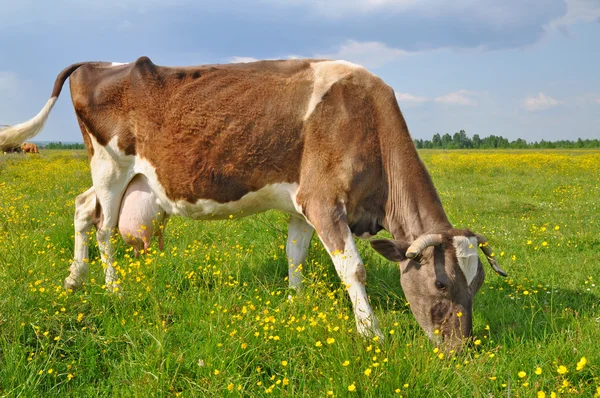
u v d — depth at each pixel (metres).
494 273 5.53
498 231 7.88
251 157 4.38
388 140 4.24
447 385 2.91
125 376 3.10
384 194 4.33
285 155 4.33
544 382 2.96
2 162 18.48
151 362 3.16
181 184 4.60
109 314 3.89
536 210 9.80
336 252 4.07
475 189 13.23
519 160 25.69
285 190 4.43
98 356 3.40
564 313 4.14
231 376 3.01
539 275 5.54
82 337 3.52
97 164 4.91
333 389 2.84
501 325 4.14
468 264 3.63
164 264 4.86
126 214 4.91
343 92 4.27
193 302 4.05
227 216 4.78
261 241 6.35
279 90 4.36
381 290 4.78
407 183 4.19
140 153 4.75
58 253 5.50
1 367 3.15
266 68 4.52
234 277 4.93
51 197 10.14
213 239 6.39
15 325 3.47
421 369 3.00
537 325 3.95
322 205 4.16
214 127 4.44
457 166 20.72
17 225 6.59
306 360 3.29
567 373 3.07
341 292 4.23
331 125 4.20
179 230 6.66
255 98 4.39
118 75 4.79
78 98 4.87
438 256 3.69
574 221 8.56
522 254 6.44
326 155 4.18
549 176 17.14
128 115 4.71
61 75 4.99
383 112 4.26
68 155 28.75
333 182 4.15
